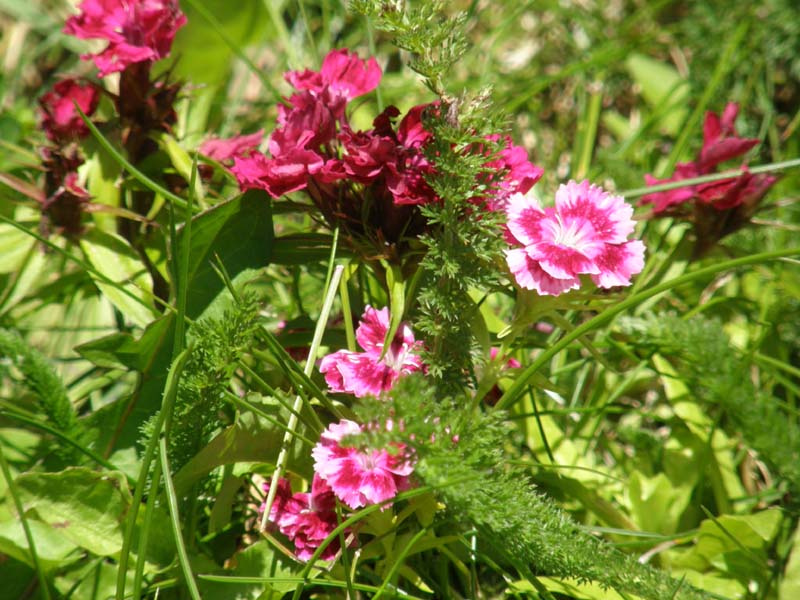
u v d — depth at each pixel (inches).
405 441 6.7
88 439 8.9
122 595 7.1
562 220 7.6
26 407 10.6
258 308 7.9
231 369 7.8
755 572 9.0
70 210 9.9
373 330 8.0
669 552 9.4
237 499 9.2
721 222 10.7
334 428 7.5
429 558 8.9
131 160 10.2
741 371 9.0
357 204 8.3
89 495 8.0
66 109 10.0
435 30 7.4
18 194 10.5
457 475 6.6
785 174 10.7
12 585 8.1
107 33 9.7
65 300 11.7
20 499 7.9
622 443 11.6
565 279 7.3
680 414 10.3
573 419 11.0
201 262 8.9
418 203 7.9
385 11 7.3
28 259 10.2
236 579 7.5
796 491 9.1
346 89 8.6
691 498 10.1
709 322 9.2
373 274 8.9
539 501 7.3
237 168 8.3
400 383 6.6
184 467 7.8
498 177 7.6
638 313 11.1
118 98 10.0
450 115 7.4
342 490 7.2
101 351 8.7
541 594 8.0
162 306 10.0
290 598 8.5
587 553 7.2
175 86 10.2
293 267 10.2
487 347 7.9
